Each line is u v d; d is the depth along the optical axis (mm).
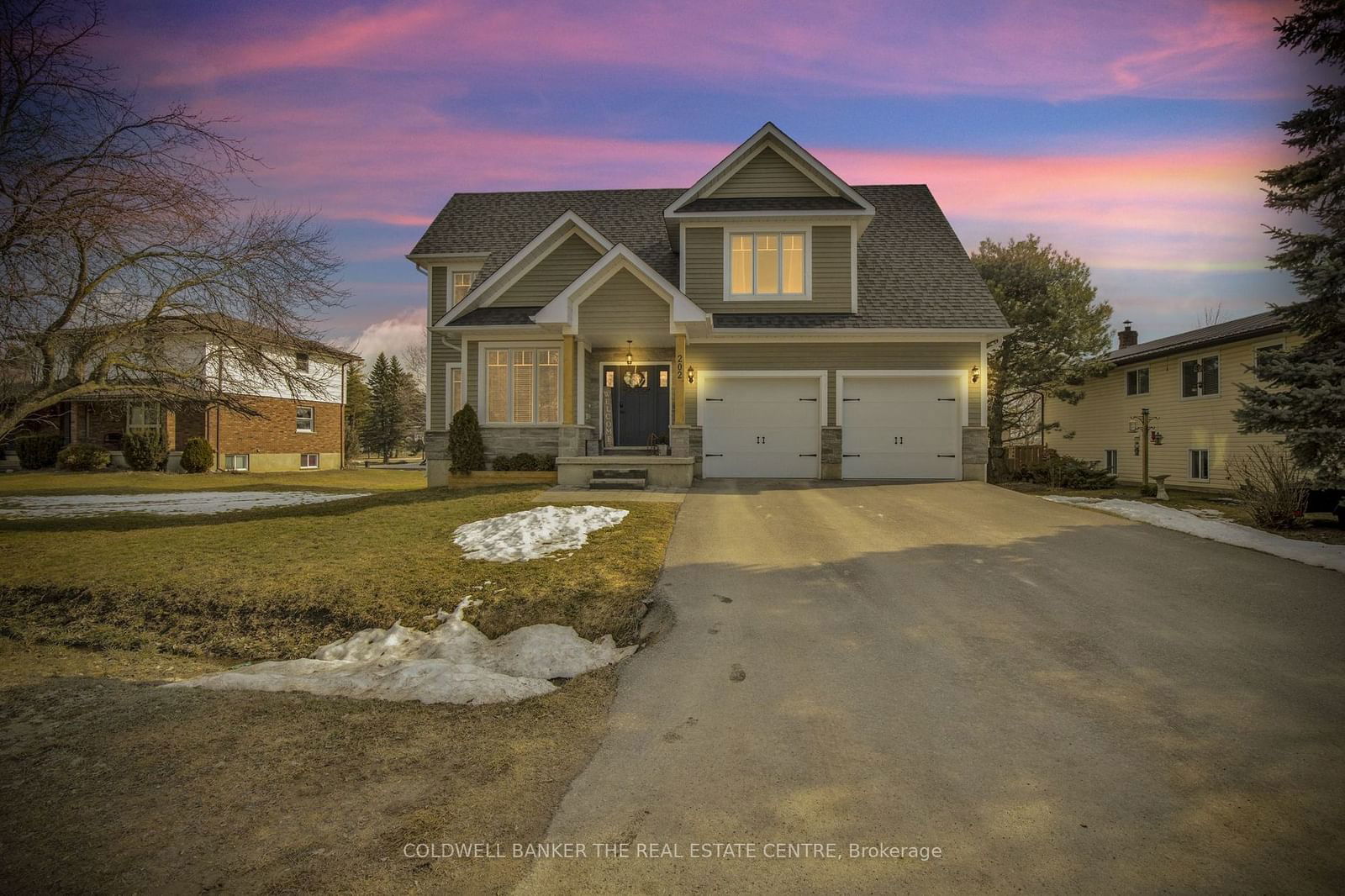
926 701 5039
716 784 4066
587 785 4109
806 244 16094
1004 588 7359
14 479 22594
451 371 19406
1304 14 10750
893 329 15367
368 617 7332
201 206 12141
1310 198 11031
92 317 12031
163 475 25156
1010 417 26516
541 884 3230
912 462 15695
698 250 16266
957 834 3543
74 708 5699
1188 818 3639
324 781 4273
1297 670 5352
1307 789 3869
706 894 3137
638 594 7402
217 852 3549
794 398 15867
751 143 16219
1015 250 24969
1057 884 3164
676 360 14188
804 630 6406
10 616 8141
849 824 3646
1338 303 10359
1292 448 10297
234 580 8359
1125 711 4805
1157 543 9086
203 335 13469
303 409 31953
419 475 30703
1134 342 27875
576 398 15289
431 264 19688
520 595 7441
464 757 4531
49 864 3480
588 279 14133
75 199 10758
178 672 6688
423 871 3342
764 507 11742
